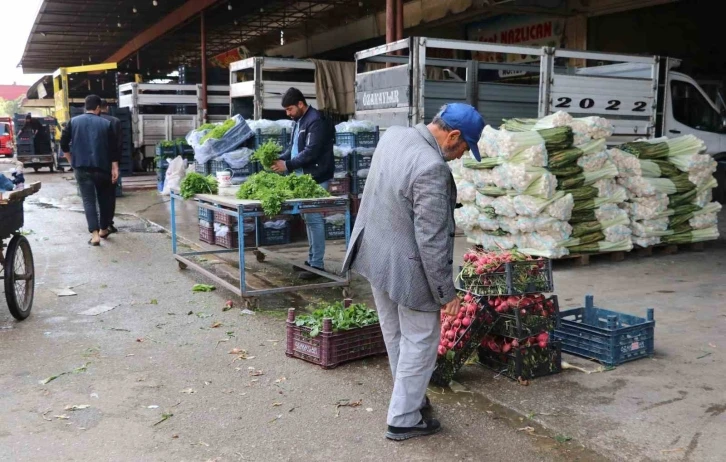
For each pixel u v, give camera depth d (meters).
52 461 3.44
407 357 3.61
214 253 8.30
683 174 8.44
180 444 3.63
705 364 4.71
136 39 31.17
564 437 3.65
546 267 4.50
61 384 4.44
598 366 4.68
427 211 3.34
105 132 9.25
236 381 4.50
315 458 3.48
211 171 9.18
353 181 9.52
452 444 3.62
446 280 3.41
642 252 8.45
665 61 11.34
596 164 7.62
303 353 4.85
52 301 6.48
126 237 10.03
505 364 4.52
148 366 4.77
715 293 6.65
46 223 11.43
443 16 18.41
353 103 14.59
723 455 3.44
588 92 10.53
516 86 10.61
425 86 9.82
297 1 22.61
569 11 16.47
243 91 14.08
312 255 7.12
